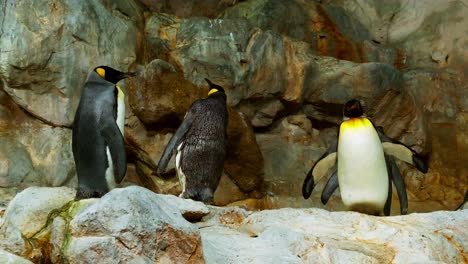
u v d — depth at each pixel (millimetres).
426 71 14367
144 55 12297
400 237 6910
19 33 10812
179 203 7285
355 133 8258
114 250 5738
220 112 9375
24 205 7047
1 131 11047
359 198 8438
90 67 11352
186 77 12266
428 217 7492
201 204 7477
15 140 11039
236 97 12453
